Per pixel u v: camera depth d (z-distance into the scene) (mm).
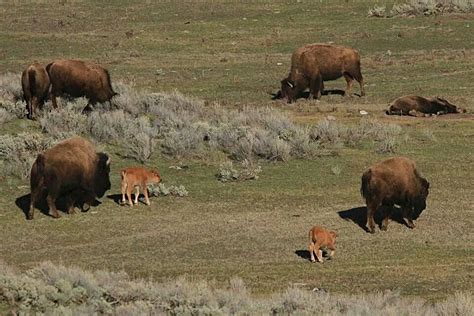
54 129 122562
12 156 111938
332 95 158750
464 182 110250
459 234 92312
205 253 86562
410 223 94000
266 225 94750
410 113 145000
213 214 98500
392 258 85000
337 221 96000
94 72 132375
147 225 94688
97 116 125812
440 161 118750
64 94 134750
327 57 154750
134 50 192875
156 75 174000
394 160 92938
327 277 78625
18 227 93688
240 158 118125
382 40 195250
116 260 84500
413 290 74750
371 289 74938
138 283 68250
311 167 115562
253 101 155625
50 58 186875
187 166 115062
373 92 160750
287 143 120438
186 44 196875
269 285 76125
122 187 99812
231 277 78312
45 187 95125
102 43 197000
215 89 164125
